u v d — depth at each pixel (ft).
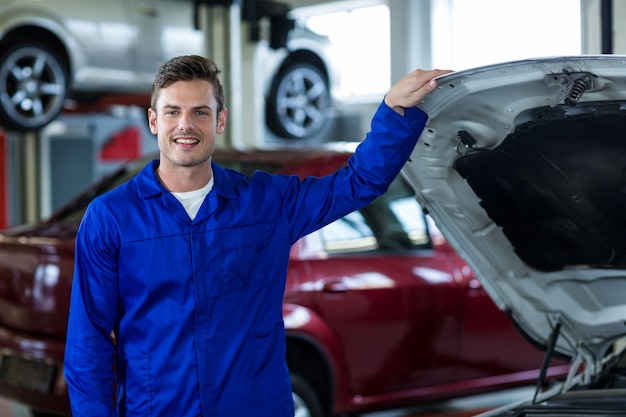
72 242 14.58
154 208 8.07
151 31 26.99
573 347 9.64
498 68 7.40
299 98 31.42
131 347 8.19
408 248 16.38
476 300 16.58
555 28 26.35
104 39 25.96
